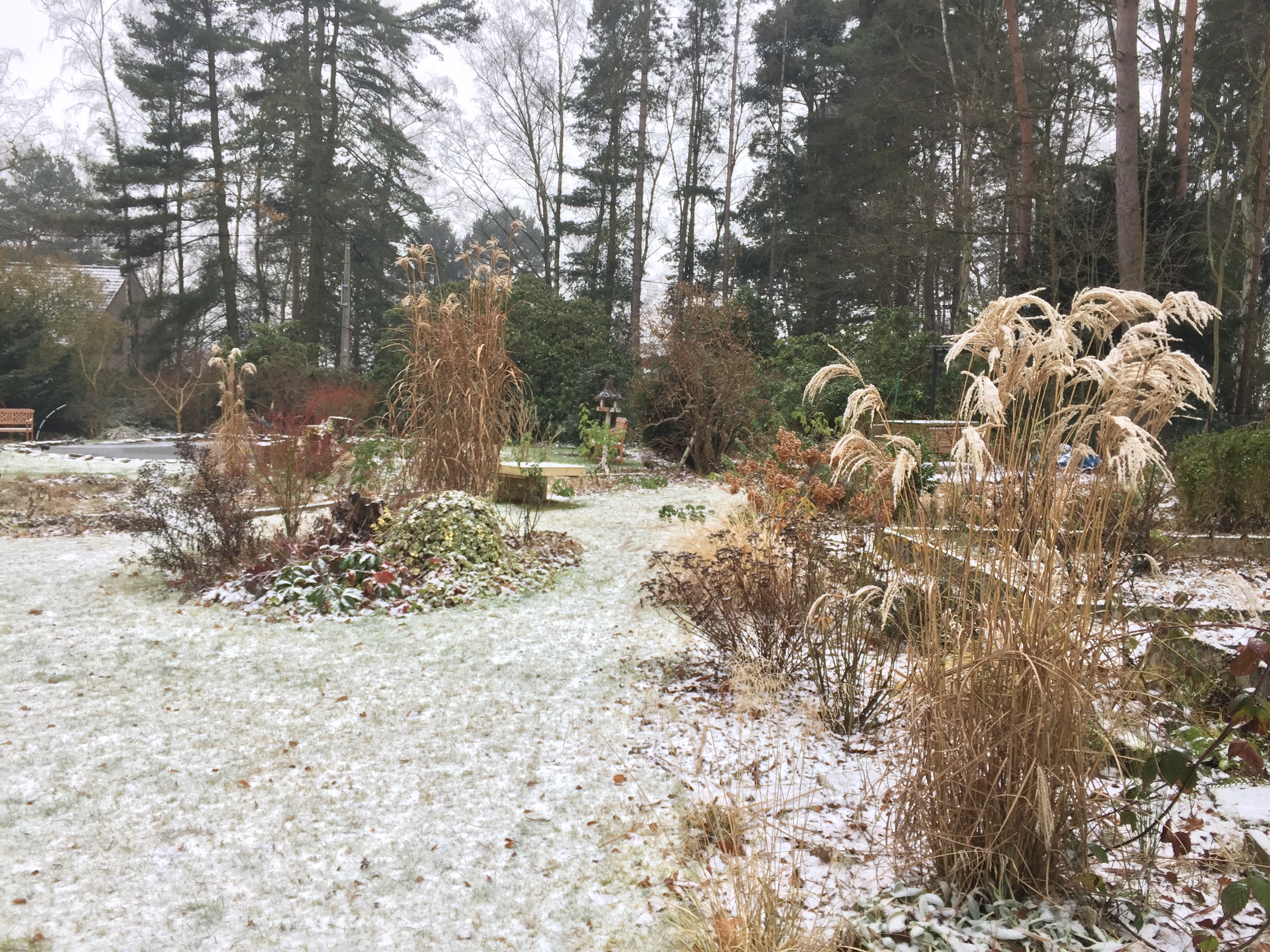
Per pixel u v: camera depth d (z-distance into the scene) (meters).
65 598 6.12
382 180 31.19
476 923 2.45
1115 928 2.21
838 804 3.07
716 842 2.85
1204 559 6.15
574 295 33.38
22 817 3.04
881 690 3.73
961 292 22.23
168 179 29.55
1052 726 2.27
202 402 24.31
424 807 3.16
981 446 2.15
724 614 4.56
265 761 3.55
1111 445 2.26
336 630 5.47
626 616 5.80
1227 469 7.28
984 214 20.84
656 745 3.69
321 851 2.84
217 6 29.86
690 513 8.88
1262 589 5.12
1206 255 16.94
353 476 8.98
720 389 14.95
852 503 4.77
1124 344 2.21
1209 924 2.18
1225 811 2.72
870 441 2.67
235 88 30.20
